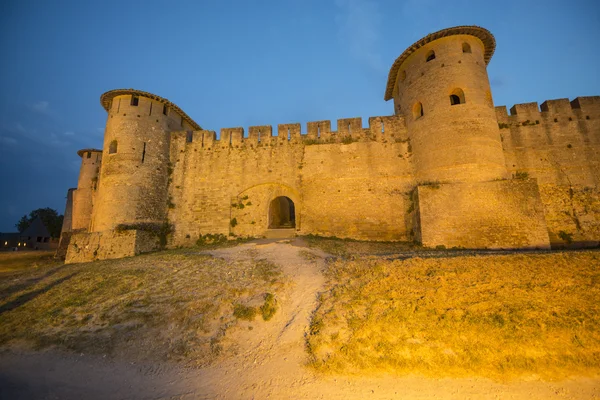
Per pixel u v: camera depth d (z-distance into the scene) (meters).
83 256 19.05
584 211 17.77
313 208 20.72
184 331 8.55
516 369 7.04
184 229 21.95
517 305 8.55
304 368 7.08
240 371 7.05
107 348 8.04
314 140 22.00
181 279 11.89
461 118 17.66
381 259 12.93
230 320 8.94
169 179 23.09
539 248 14.87
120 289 11.41
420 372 6.98
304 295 10.17
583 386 6.62
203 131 23.78
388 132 21.05
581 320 8.03
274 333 8.43
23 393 6.33
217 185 22.47
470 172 16.84
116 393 6.32
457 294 9.12
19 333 8.98
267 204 21.58
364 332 7.98
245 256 14.98
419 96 19.67
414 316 8.37
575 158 18.77
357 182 20.55
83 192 32.31
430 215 16.77
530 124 19.62
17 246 48.44
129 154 21.34
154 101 23.34
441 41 19.33
